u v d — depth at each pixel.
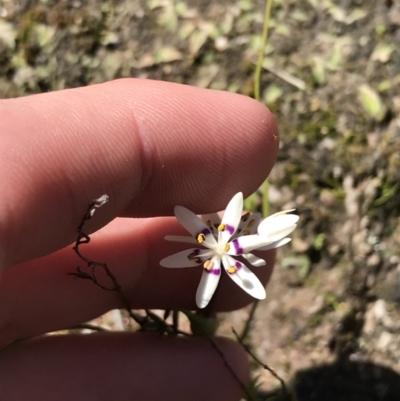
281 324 0.09
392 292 0.09
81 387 0.07
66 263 0.07
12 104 0.05
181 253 0.06
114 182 0.06
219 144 0.06
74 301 0.07
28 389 0.07
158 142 0.06
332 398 0.09
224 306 0.08
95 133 0.06
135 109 0.06
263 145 0.07
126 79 0.07
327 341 0.09
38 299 0.07
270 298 0.09
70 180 0.06
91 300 0.07
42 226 0.05
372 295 0.09
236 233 0.06
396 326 0.09
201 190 0.07
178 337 0.07
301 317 0.09
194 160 0.06
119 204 0.06
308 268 0.09
